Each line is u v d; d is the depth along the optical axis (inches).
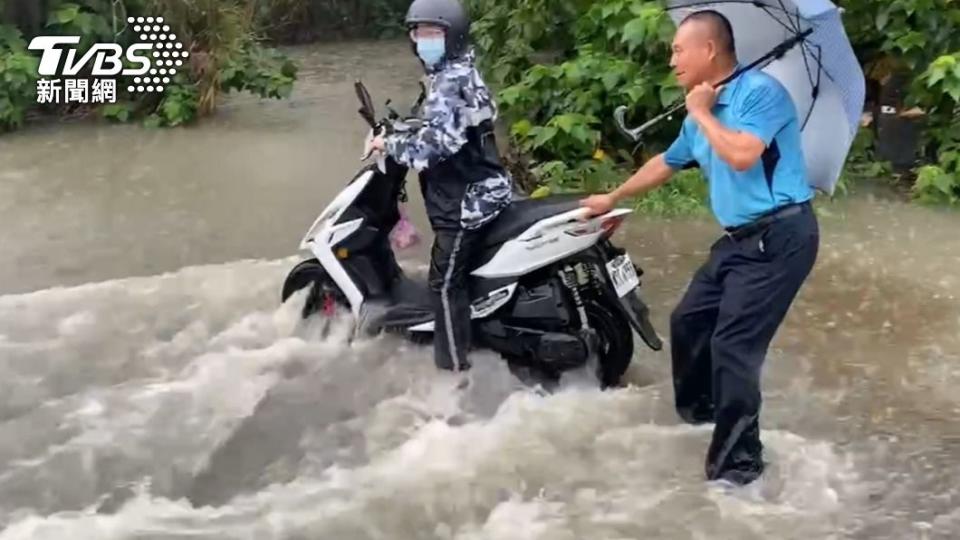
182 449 170.7
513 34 346.6
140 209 290.0
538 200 191.0
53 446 170.9
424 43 181.9
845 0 308.5
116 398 186.2
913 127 331.3
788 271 151.3
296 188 310.5
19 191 305.3
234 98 431.2
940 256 256.2
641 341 208.8
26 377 192.9
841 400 185.9
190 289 232.7
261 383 191.0
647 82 304.7
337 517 151.1
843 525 149.3
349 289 201.5
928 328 215.6
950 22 304.0
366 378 192.1
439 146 179.8
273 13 589.3
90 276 240.7
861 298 230.7
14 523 149.6
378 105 423.5
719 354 154.6
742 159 145.4
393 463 166.4
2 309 220.5
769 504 154.4
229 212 288.0
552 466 164.2
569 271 186.4
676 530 147.8
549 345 185.0
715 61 152.2
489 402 185.8
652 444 170.2
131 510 153.6
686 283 237.9
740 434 156.5
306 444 172.4
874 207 293.6
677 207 288.4
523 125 314.2
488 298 188.4
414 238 210.8
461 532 147.7
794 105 155.2
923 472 163.3
